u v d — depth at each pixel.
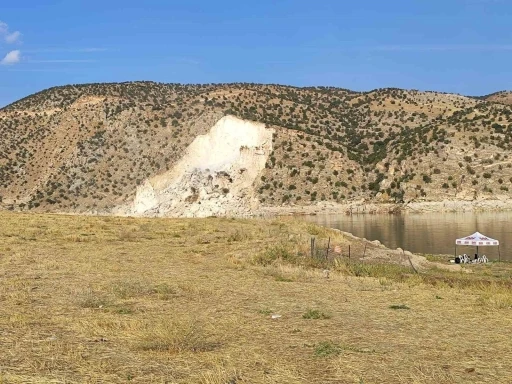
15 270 19.52
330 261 26.86
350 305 14.45
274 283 18.27
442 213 107.44
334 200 118.38
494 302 15.28
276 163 124.31
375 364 8.90
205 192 110.50
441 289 19.14
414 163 124.12
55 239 31.50
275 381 7.97
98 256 24.80
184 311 12.96
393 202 117.50
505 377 8.37
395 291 17.55
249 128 125.94
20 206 111.69
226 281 18.41
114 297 14.52
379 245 36.16
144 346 9.64
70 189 115.56
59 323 11.38
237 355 9.31
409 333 11.22
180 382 7.82
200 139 120.88
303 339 10.51
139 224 42.84
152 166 118.75
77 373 8.10
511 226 76.12
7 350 9.21
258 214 108.88
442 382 8.09
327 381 8.03
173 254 26.42
